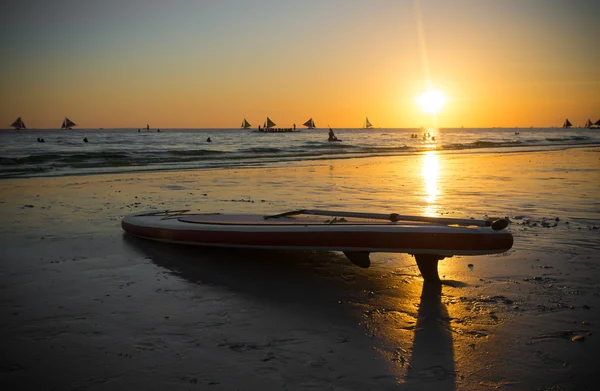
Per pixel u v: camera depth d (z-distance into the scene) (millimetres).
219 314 4273
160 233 6449
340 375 3225
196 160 22750
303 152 30766
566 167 19047
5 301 4535
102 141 51375
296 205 9680
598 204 9930
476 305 4484
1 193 11445
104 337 3787
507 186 12953
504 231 4812
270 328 3979
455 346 3658
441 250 4816
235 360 3422
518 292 4812
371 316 4242
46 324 4027
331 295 4777
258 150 30969
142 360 3418
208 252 6309
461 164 21000
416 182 13977
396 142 57188
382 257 6164
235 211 8945
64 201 10273
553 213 8906
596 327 3980
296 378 3180
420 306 4469
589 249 6379
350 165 20469
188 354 3508
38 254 6160
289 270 5598
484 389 3068
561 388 3082
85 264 5762
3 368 3299
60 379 3164
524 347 3633
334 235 5168
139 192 11633
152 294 4770
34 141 51344
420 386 3098
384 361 3424
